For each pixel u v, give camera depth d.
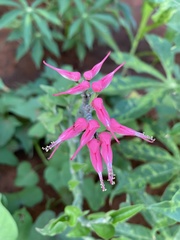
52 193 0.18
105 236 0.13
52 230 0.13
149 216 0.13
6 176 0.19
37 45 0.20
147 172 0.14
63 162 0.17
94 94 0.10
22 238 0.15
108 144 0.10
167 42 0.16
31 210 0.18
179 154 0.16
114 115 0.16
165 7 0.13
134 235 0.13
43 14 0.19
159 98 0.16
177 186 0.14
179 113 0.18
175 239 0.12
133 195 0.14
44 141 0.19
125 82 0.16
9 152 0.19
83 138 0.10
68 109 0.14
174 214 0.11
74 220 0.13
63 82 0.16
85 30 0.20
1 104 0.19
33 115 0.18
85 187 0.16
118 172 0.14
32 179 0.18
